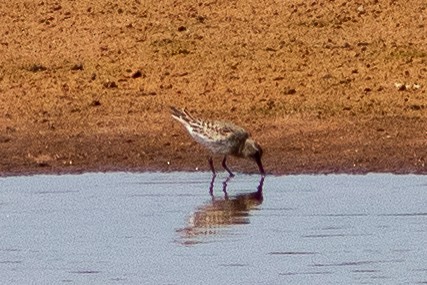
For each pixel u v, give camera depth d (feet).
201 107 63.98
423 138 59.52
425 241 46.47
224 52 70.95
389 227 47.96
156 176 56.13
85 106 64.59
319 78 67.15
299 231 47.60
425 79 66.74
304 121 61.87
